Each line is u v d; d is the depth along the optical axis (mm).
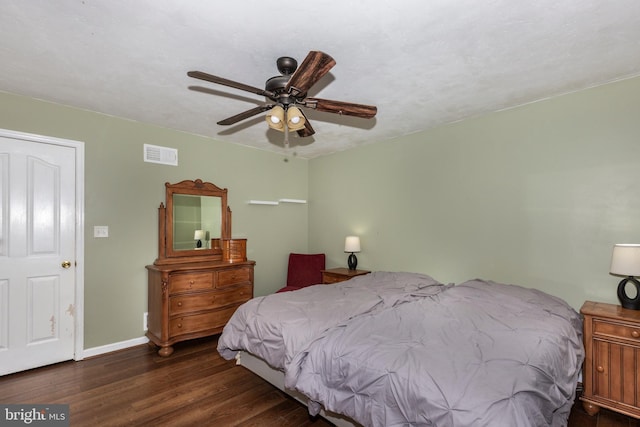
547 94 2578
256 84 2395
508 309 2150
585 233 2455
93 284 2992
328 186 4582
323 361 1695
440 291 2770
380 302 2410
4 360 2584
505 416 1121
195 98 2662
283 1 1482
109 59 2039
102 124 3047
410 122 3244
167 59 2033
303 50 1913
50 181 2793
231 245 3680
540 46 1888
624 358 1996
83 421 2012
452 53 1958
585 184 2457
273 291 4469
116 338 3121
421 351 1533
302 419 2047
